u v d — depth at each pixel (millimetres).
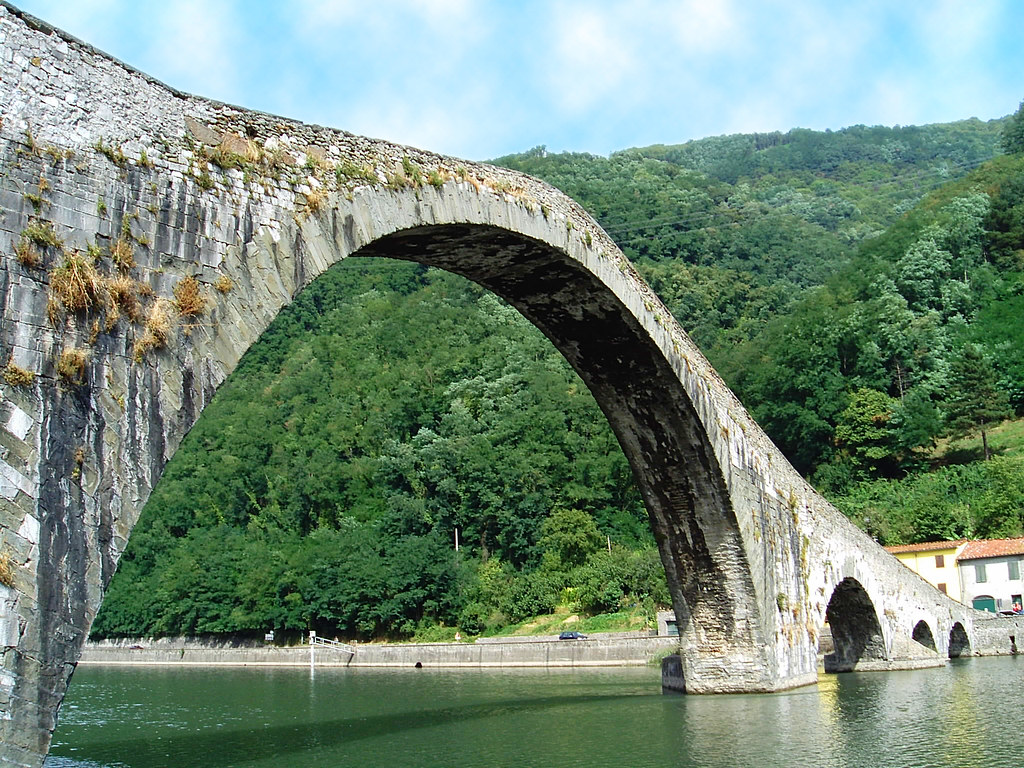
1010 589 61281
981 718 26766
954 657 50406
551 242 24438
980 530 69500
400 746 25266
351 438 104688
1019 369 88500
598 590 72375
